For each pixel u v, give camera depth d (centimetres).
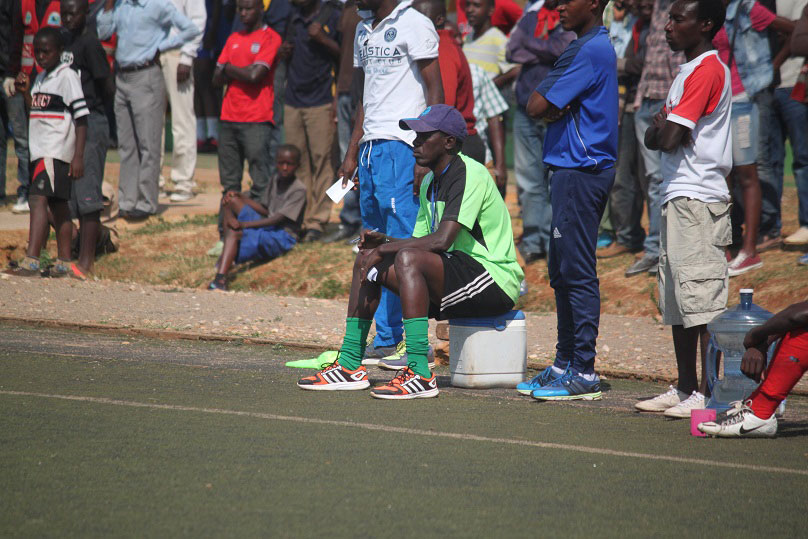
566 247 2027
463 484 1309
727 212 1900
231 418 1711
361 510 1178
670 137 1864
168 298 3478
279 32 4450
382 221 2548
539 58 3709
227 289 4178
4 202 5144
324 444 1522
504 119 4153
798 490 1315
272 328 2991
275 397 1953
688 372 1936
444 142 2081
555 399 2019
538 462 1445
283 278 4191
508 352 2170
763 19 3238
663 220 1930
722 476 1386
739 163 3312
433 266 2052
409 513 1173
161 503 1189
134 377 2142
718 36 3200
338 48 4306
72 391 1939
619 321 3130
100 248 4594
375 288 2084
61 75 3869
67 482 1273
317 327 3034
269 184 4409
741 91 3250
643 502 1245
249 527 1105
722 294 1881
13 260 4147
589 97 2011
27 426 1595
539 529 1125
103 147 4141
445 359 2594
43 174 3862
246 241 4253
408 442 1555
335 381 2070
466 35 4191
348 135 4203
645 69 3450
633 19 3669
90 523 1111
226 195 4284
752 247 3391
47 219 3906
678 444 1605
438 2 3144
